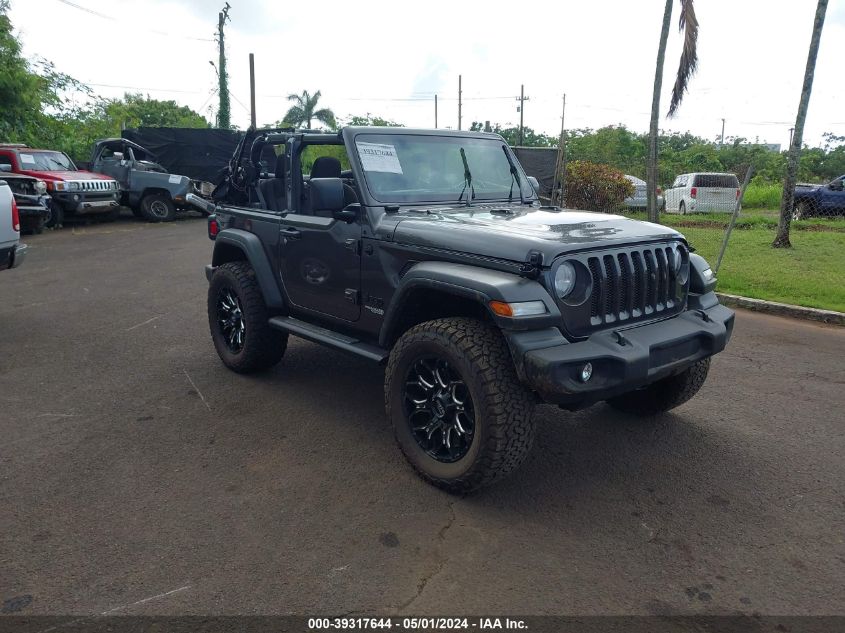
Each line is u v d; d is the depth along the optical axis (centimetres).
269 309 485
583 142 3275
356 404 477
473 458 328
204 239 1409
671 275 376
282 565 291
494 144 495
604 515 335
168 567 289
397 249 377
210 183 1998
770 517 334
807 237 1335
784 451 406
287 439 420
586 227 364
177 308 769
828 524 328
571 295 325
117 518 327
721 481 370
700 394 500
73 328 680
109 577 282
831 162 3316
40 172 1538
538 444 416
